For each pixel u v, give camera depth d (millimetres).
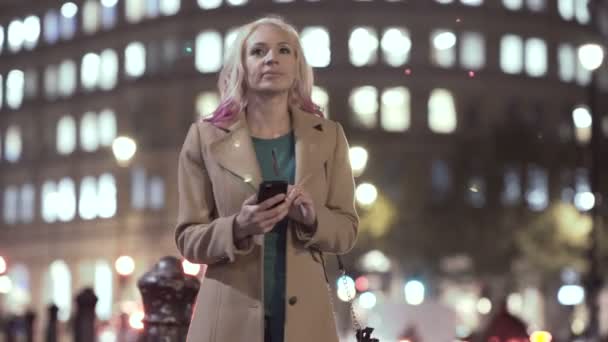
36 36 109188
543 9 99000
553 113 98438
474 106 96500
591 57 27391
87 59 104812
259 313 5168
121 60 101938
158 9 100375
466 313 71688
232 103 5465
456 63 96188
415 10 95625
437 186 94062
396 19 95562
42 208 106312
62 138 106188
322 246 5293
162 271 9422
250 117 5516
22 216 108062
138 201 98688
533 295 79688
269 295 5254
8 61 110688
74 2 105750
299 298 5207
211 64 97688
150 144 98375
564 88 99000
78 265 102750
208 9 97875
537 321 77562
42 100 107875
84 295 16953
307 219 5172
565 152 78125
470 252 74688
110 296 99625
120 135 100750
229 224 5078
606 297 44125
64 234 104125
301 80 5586
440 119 95688
